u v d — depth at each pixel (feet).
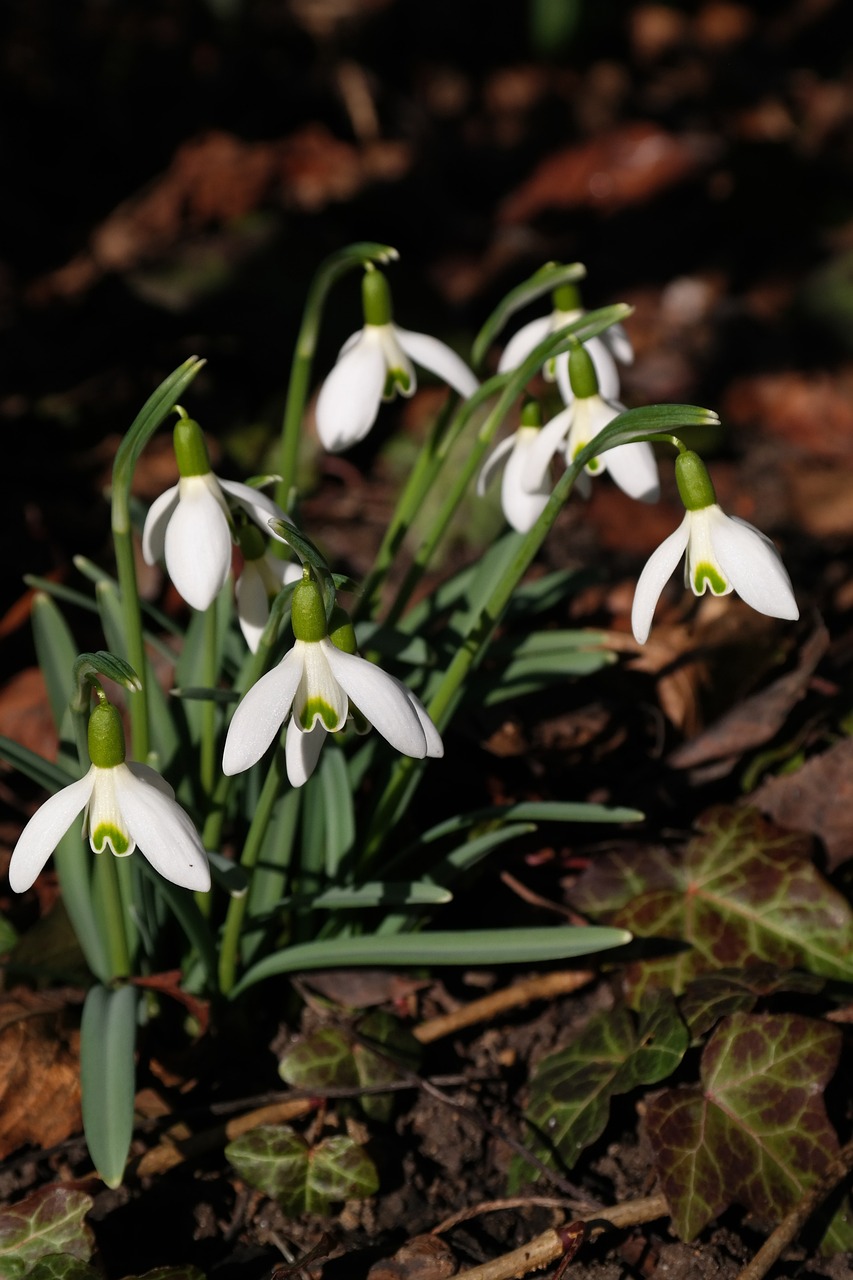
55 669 2.29
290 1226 2.17
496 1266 2.10
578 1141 2.18
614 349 2.26
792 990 2.24
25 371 3.59
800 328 4.15
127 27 5.30
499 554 2.33
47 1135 2.19
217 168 4.93
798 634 2.54
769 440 3.62
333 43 5.49
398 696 1.95
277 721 1.95
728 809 2.37
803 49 6.50
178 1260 2.15
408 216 4.82
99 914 2.24
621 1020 2.26
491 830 2.40
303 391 2.23
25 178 4.81
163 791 1.97
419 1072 2.25
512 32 6.27
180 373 2.01
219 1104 2.21
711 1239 2.14
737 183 4.83
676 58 6.35
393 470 3.37
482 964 2.34
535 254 4.68
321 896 2.19
